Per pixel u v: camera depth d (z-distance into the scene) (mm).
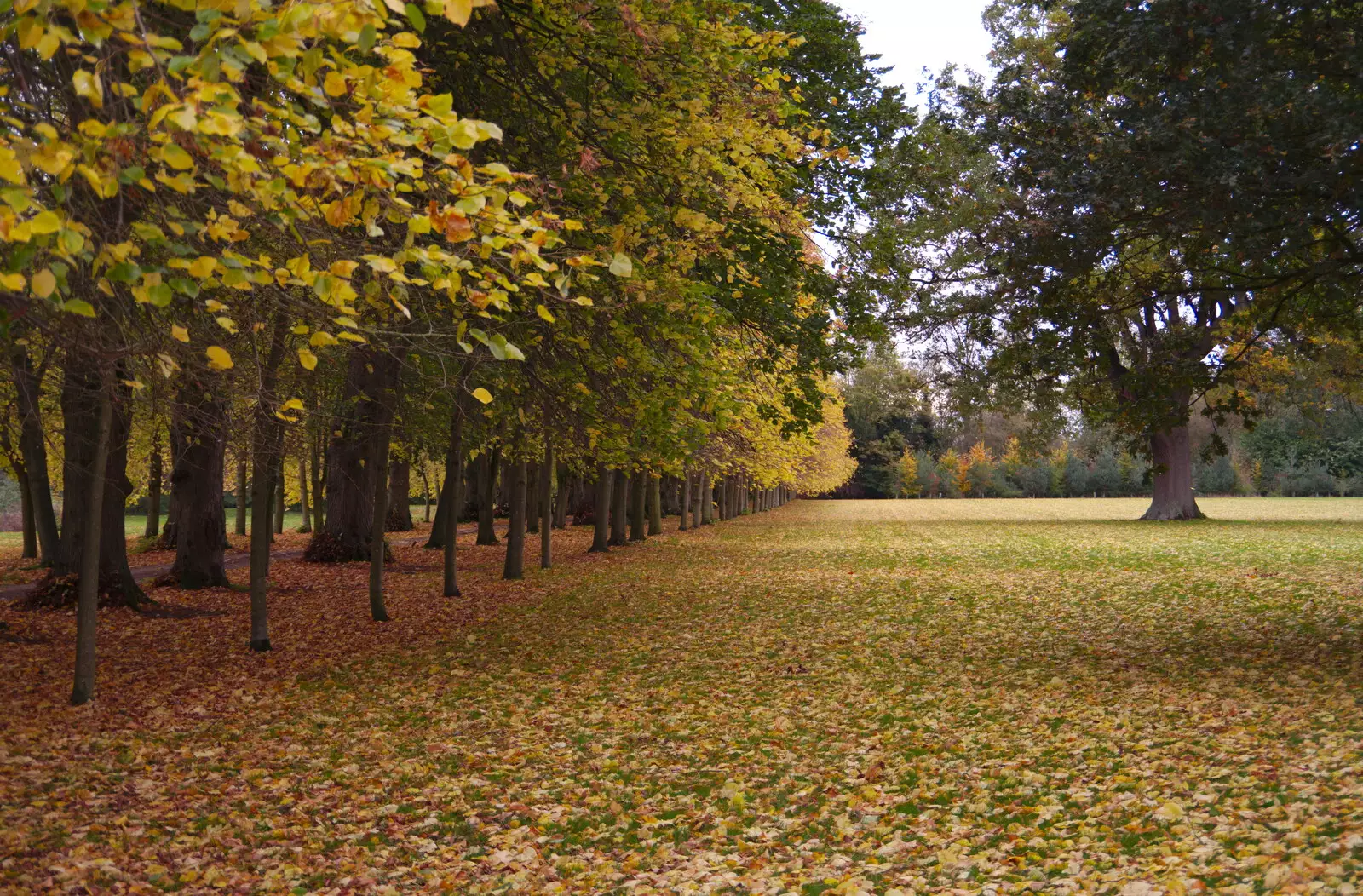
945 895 4875
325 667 12164
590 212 9500
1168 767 6934
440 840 6215
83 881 5352
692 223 9156
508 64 9617
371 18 3855
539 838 6188
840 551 31219
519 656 12898
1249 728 7820
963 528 44250
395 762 7969
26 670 11633
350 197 4766
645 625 15586
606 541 30859
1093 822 5922
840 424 61938
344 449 24453
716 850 5926
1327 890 4359
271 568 23906
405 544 33844
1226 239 9992
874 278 16328
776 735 8633
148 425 18062
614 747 8375
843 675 11305
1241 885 4602
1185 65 9953
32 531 27359
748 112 10016
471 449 26297
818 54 17156
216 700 10320
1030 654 12219
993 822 6137
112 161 4109
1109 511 63125
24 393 7891
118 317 6090
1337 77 9438
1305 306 11203
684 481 43875
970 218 12867
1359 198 8883
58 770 7648
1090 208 10555
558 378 11961
